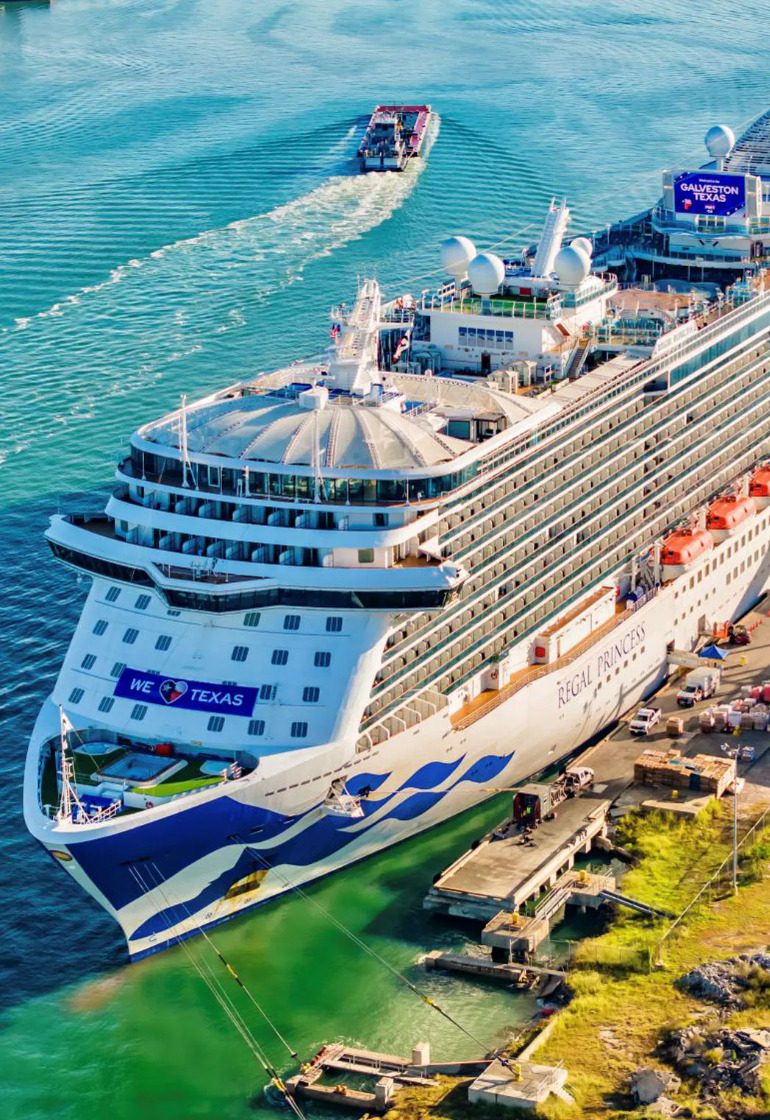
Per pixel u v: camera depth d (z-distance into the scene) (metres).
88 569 112.88
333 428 111.75
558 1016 100.69
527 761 126.12
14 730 130.38
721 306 149.12
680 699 138.25
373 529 108.00
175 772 105.06
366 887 115.31
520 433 119.12
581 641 130.88
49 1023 102.81
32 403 178.88
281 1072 99.06
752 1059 94.12
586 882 114.06
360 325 124.38
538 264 140.88
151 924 106.31
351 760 107.81
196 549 109.69
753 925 108.81
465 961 107.25
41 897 113.62
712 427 147.25
